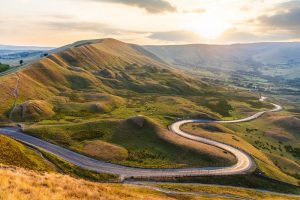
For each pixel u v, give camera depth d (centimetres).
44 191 2678
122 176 11450
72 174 11200
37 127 15700
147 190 9375
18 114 18000
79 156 13012
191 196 9306
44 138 14600
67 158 12631
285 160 16012
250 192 10994
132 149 14338
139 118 16900
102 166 12262
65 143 14275
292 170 15125
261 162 13875
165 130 16375
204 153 13688
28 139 14312
